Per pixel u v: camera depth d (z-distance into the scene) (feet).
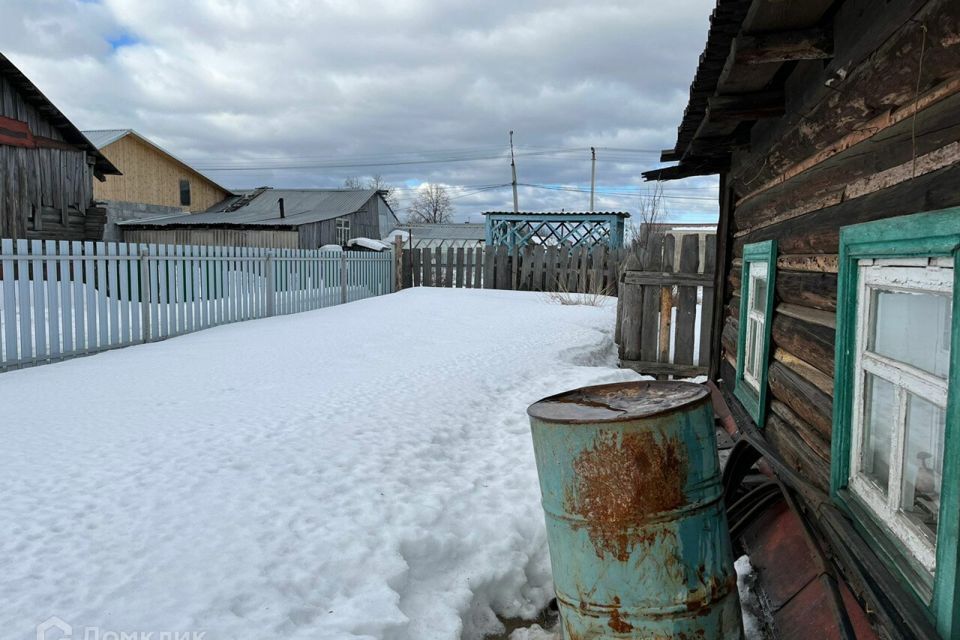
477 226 162.71
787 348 11.57
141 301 31.48
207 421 17.38
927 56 6.25
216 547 10.84
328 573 10.75
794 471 10.21
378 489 13.84
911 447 7.03
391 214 136.67
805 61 10.27
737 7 8.78
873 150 7.86
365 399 20.57
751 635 10.51
